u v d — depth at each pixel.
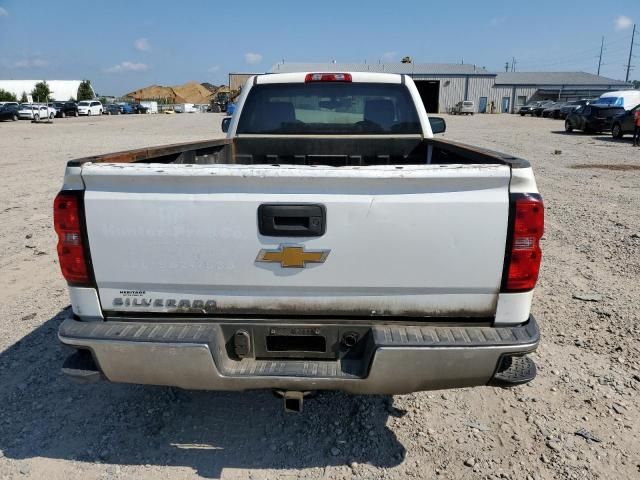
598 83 72.94
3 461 2.73
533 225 2.22
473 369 2.27
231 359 2.45
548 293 4.91
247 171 2.19
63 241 2.34
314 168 2.19
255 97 4.84
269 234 2.26
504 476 2.64
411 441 2.91
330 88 4.80
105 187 2.28
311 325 2.38
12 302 4.75
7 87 88.75
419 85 70.50
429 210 2.22
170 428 3.02
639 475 2.64
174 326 2.38
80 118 49.94
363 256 2.27
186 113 71.88
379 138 4.87
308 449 2.84
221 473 2.67
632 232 6.91
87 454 2.79
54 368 3.64
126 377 2.38
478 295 2.32
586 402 3.25
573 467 2.70
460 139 22.41
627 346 3.91
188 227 2.27
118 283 2.38
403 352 2.22
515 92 71.38
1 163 14.53
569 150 17.64
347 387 2.33
